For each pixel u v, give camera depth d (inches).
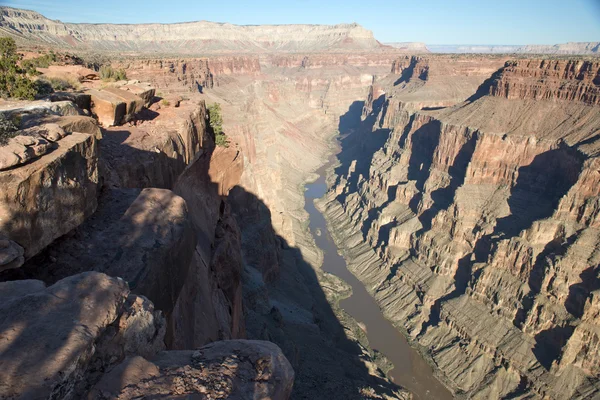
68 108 696.4
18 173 387.9
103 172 618.8
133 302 364.8
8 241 366.0
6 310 295.0
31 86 813.9
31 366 259.6
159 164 895.7
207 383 335.0
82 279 341.1
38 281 354.9
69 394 269.4
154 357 367.9
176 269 538.9
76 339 284.5
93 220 518.6
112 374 310.5
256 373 363.3
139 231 517.3
